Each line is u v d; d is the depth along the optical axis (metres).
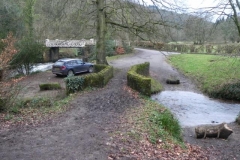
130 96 13.09
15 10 27.12
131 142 6.90
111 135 7.31
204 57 32.66
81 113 9.84
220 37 19.06
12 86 9.92
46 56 35.09
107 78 16.95
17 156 5.93
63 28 23.39
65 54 39.12
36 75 23.53
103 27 21.55
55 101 11.83
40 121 8.69
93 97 12.63
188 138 9.75
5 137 7.09
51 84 16.98
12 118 8.77
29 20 28.38
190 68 27.19
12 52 10.68
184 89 19.67
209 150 8.47
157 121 8.88
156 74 24.95
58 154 6.06
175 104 15.31
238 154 8.26
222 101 16.33
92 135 7.33
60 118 9.12
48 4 23.00
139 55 40.12
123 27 21.47
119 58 35.47
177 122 10.52
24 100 11.27
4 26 25.81
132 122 8.56
